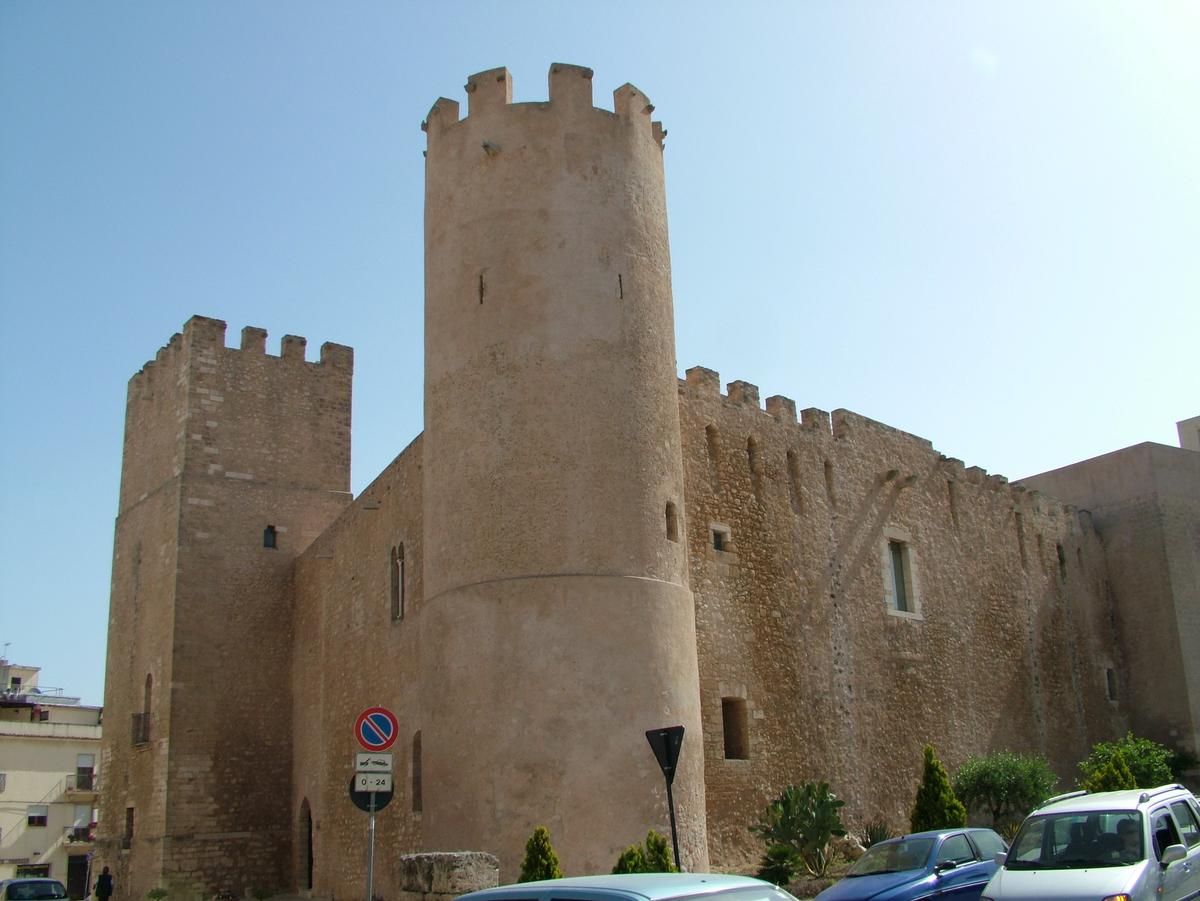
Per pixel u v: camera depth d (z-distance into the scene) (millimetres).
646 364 21438
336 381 37562
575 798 18469
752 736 25656
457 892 14039
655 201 22906
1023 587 36812
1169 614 39312
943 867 15320
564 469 20125
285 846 32219
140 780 32656
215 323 35625
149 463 36469
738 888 7781
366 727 14805
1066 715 36531
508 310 21031
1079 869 12430
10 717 64125
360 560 29656
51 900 28094
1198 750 37812
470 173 22203
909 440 34125
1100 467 42188
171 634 32344
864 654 29594
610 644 19328
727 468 27516
